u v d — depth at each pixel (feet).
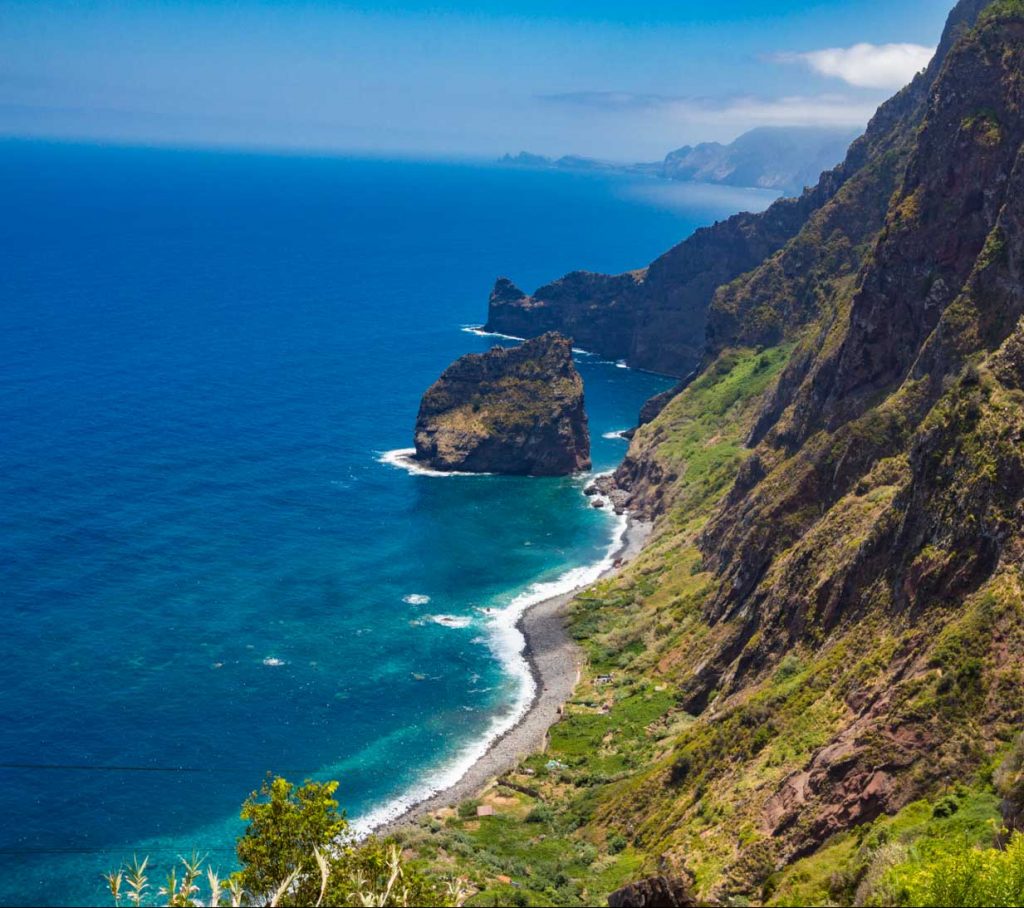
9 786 398.83
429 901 214.90
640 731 428.15
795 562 405.18
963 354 416.05
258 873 215.10
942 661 287.48
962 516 321.73
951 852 221.66
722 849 286.66
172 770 415.85
